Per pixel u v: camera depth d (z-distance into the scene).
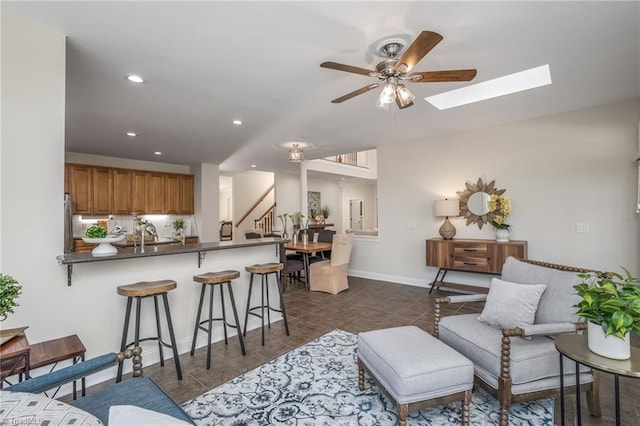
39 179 2.00
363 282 5.77
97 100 3.36
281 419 1.96
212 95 3.25
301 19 2.02
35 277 2.01
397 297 4.76
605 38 2.28
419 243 5.39
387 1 1.86
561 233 4.07
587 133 3.88
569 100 3.61
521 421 1.93
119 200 6.33
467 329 2.21
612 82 3.10
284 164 7.65
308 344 3.09
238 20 2.02
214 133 4.73
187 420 1.31
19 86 1.94
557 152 4.09
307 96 3.30
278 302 3.91
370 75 2.27
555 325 1.87
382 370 1.88
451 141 4.98
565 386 1.90
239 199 10.80
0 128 1.86
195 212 7.46
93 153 6.13
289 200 10.34
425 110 3.87
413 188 5.43
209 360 2.64
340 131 4.74
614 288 1.54
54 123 2.06
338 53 2.45
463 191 4.87
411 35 2.21
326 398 2.18
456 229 4.96
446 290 5.11
